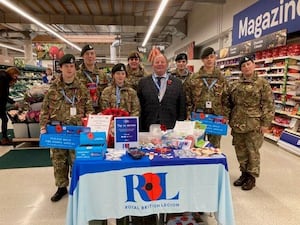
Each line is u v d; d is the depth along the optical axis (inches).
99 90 127.0
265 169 155.6
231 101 128.9
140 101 115.1
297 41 213.3
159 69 109.1
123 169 72.5
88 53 124.0
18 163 167.6
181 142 83.8
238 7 312.8
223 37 383.9
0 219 101.7
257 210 108.3
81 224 71.4
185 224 89.5
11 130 275.4
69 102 106.6
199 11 467.5
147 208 75.2
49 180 139.7
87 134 78.5
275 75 220.4
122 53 906.1
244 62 121.0
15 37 612.7
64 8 416.2
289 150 191.5
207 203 77.4
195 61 428.8
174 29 595.8
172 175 74.7
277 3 222.2
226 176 77.0
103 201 73.2
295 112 201.2
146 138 87.1
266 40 229.6
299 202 115.6
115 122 82.0
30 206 111.8
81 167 71.0
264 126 122.6
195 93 121.0
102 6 405.4
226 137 239.5
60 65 104.2
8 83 212.1
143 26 499.2
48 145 91.8
